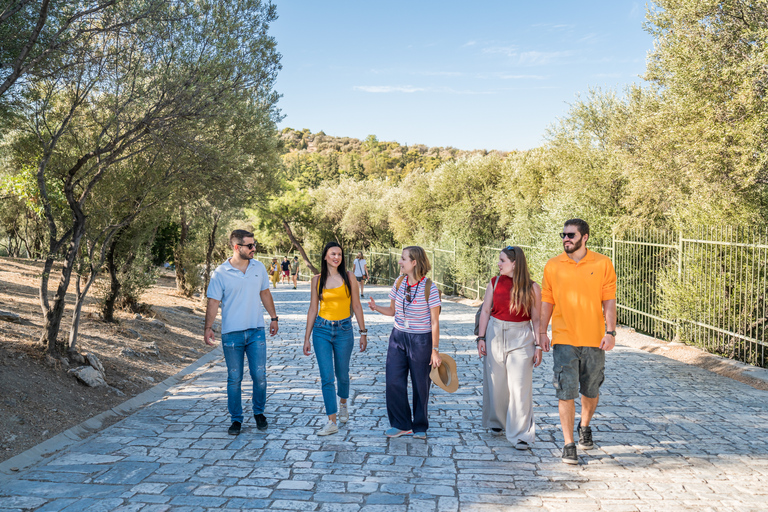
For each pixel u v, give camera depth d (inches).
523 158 925.8
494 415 200.8
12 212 753.0
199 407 241.6
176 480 157.5
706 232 375.9
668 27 438.6
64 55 234.4
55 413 208.4
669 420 221.3
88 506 139.3
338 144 7140.8
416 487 153.8
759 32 353.4
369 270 1400.1
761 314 358.6
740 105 362.0
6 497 144.3
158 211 343.6
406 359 201.3
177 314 524.4
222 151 318.3
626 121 628.4
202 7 270.4
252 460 174.6
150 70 254.7
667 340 420.8
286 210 1571.1
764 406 244.1
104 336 332.5
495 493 149.8
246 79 291.1
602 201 668.1
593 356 177.6
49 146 244.2
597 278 176.9
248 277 207.5
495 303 196.2
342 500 144.7
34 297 405.1
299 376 307.0
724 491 151.1
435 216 1123.3
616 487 154.0
